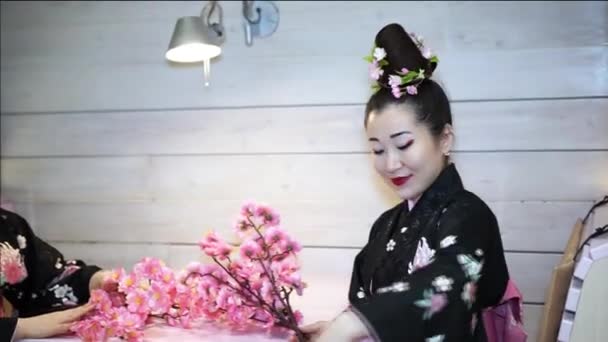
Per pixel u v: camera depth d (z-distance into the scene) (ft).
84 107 5.62
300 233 5.27
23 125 5.73
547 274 4.92
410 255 3.56
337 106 5.19
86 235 5.65
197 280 3.87
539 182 4.91
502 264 3.67
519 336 3.94
